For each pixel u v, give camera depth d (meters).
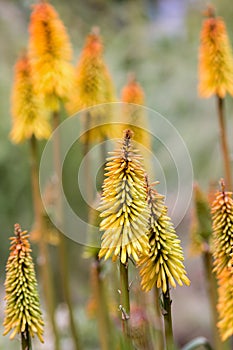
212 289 4.18
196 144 8.50
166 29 11.49
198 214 4.16
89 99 4.59
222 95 4.59
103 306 4.31
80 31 11.51
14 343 5.48
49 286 4.97
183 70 9.91
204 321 8.35
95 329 6.68
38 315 2.76
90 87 4.59
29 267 2.74
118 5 12.68
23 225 8.73
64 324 6.44
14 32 9.88
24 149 8.66
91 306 4.95
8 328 2.75
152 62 10.30
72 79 4.68
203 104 9.28
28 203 8.81
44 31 4.63
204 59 4.68
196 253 4.24
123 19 12.18
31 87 4.76
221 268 2.90
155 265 2.62
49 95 4.64
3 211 8.66
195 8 10.70
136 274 3.27
